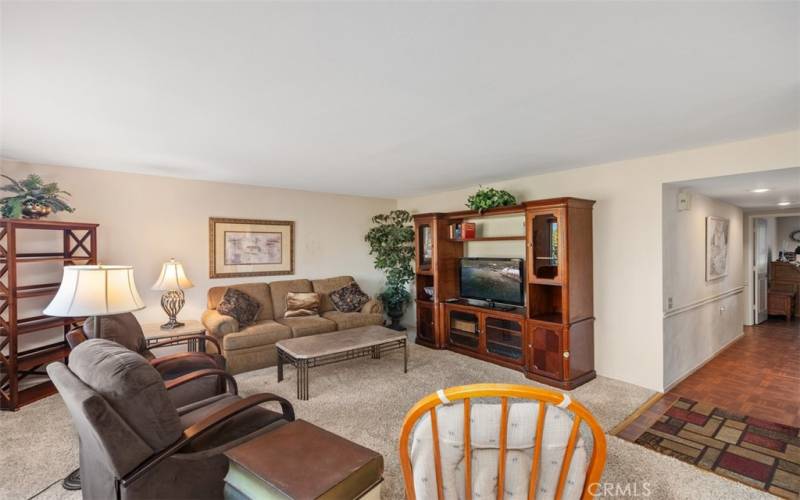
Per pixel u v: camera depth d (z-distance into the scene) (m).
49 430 2.65
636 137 2.78
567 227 3.44
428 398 1.06
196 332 3.77
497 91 1.97
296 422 1.63
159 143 2.91
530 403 1.07
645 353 3.45
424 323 4.97
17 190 3.14
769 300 6.76
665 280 3.39
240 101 2.09
